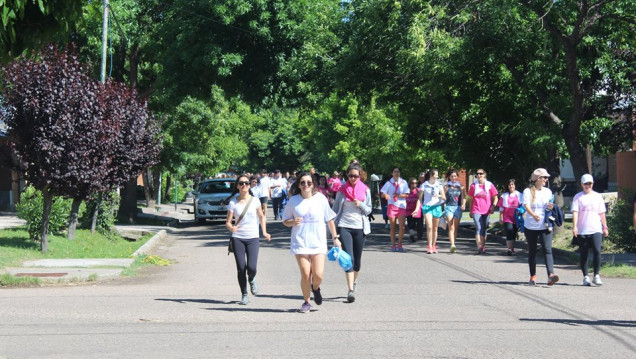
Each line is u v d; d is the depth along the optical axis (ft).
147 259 54.60
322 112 177.88
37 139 56.03
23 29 30.66
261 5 95.14
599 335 27.48
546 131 73.77
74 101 57.98
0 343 25.85
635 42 73.10
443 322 30.12
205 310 33.27
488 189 61.57
